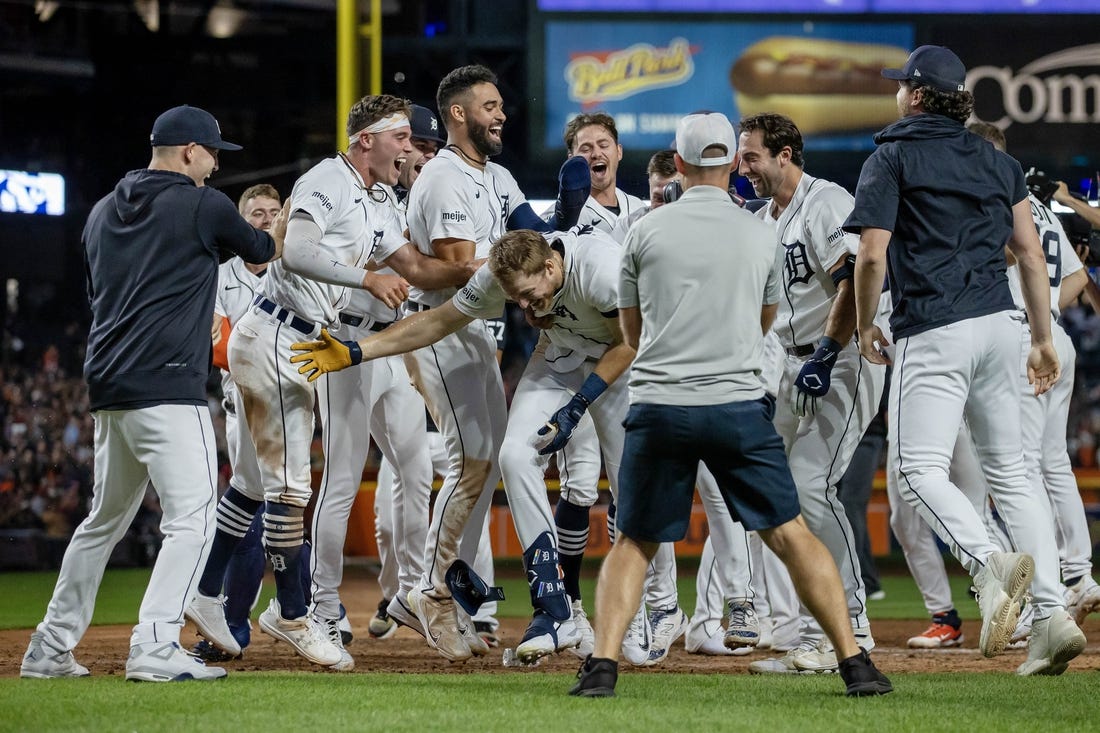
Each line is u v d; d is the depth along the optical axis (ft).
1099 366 272.92
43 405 227.40
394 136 67.31
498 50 235.61
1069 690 53.98
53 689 53.42
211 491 58.80
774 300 53.67
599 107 220.64
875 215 59.26
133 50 259.60
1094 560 182.19
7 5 244.22
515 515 64.03
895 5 216.95
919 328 59.88
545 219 79.41
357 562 178.60
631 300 53.26
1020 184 61.72
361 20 175.73
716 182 52.54
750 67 219.20
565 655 75.25
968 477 81.71
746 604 74.28
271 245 61.05
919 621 104.47
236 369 68.03
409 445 78.43
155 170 59.41
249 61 263.90
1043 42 215.51
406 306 73.82
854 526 106.42
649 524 51.67
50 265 254.27
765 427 50.85
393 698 50.70
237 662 71.92
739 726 43.86
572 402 61.72
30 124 258.37
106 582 149.79
